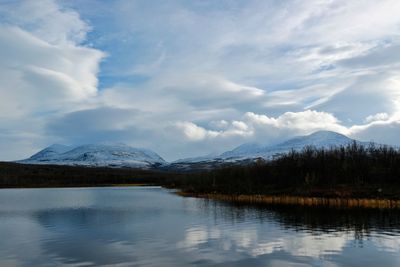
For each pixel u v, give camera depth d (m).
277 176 128.88
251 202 97.31
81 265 34.22
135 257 36.78
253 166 149.00
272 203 93.12
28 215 73.06
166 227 54.97
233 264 33.94
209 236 47.09
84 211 80.19
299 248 39.94
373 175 112.69
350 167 117.50
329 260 35.12
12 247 41.94
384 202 83.56
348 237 45.78
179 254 37.72
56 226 57.66
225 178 149.88
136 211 78.94
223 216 67.25
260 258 35.91
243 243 42.56
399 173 109.00
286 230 51.12
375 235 47.06
